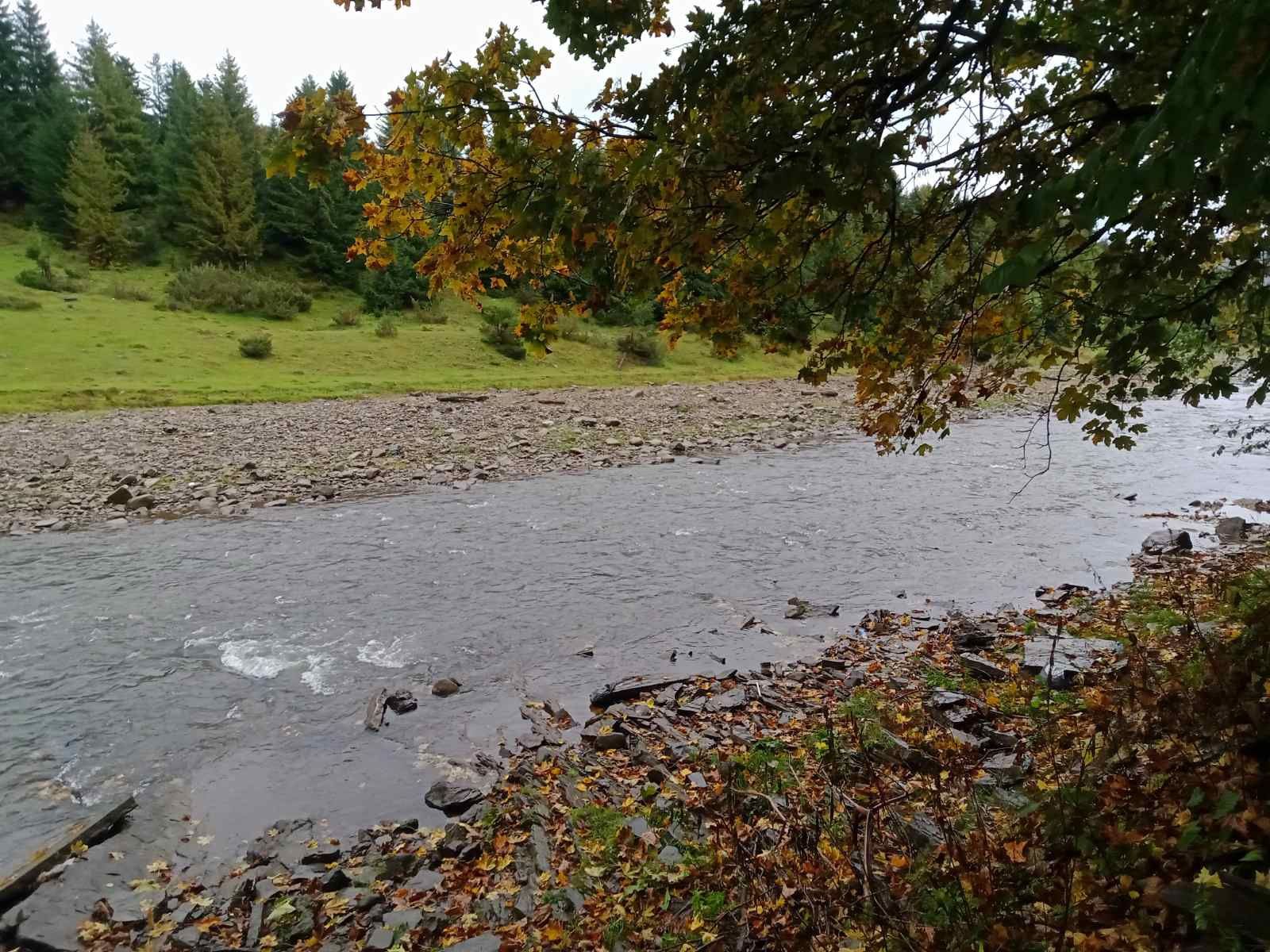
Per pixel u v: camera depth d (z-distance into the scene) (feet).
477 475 74.90
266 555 50.60
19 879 20.24
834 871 15.72
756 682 31.17
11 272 196.75
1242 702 14.28
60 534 55.62
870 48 12.32
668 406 122.42
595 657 34.91
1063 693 25.98
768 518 58.95
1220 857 11.77
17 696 31.55
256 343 154.20
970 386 16.58
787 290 14.80
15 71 286.25
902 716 26.04
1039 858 13.60
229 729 28.99
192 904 19.81
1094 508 60.39
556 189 12.08
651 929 17.01
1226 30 6.36
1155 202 10.21
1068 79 13.17
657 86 11.89
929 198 14.21
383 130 12.39
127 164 254.88
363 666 34.27
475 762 26.53
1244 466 75.10
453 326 203.00
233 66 287.69
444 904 19.45
